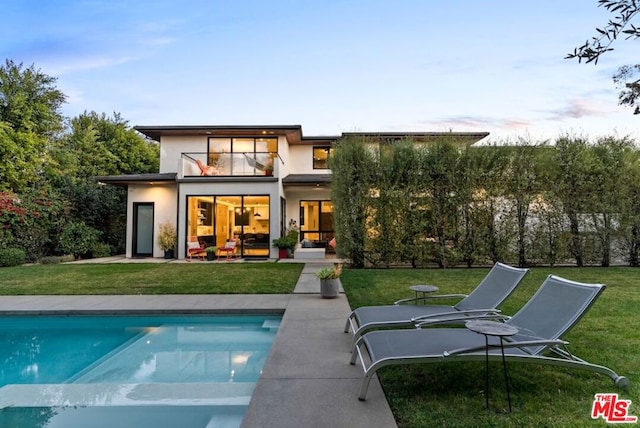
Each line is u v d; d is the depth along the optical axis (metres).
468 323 2.78
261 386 3.04
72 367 4.30
